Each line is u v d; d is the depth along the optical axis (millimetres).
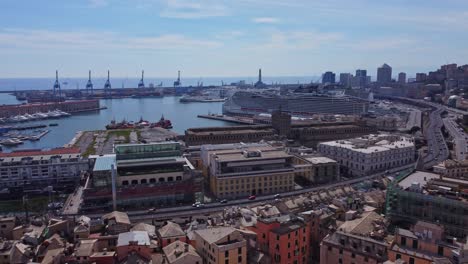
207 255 126312
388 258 110250
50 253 128875
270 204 182750
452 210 140750
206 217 179250
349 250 119750
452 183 160750
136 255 121750
